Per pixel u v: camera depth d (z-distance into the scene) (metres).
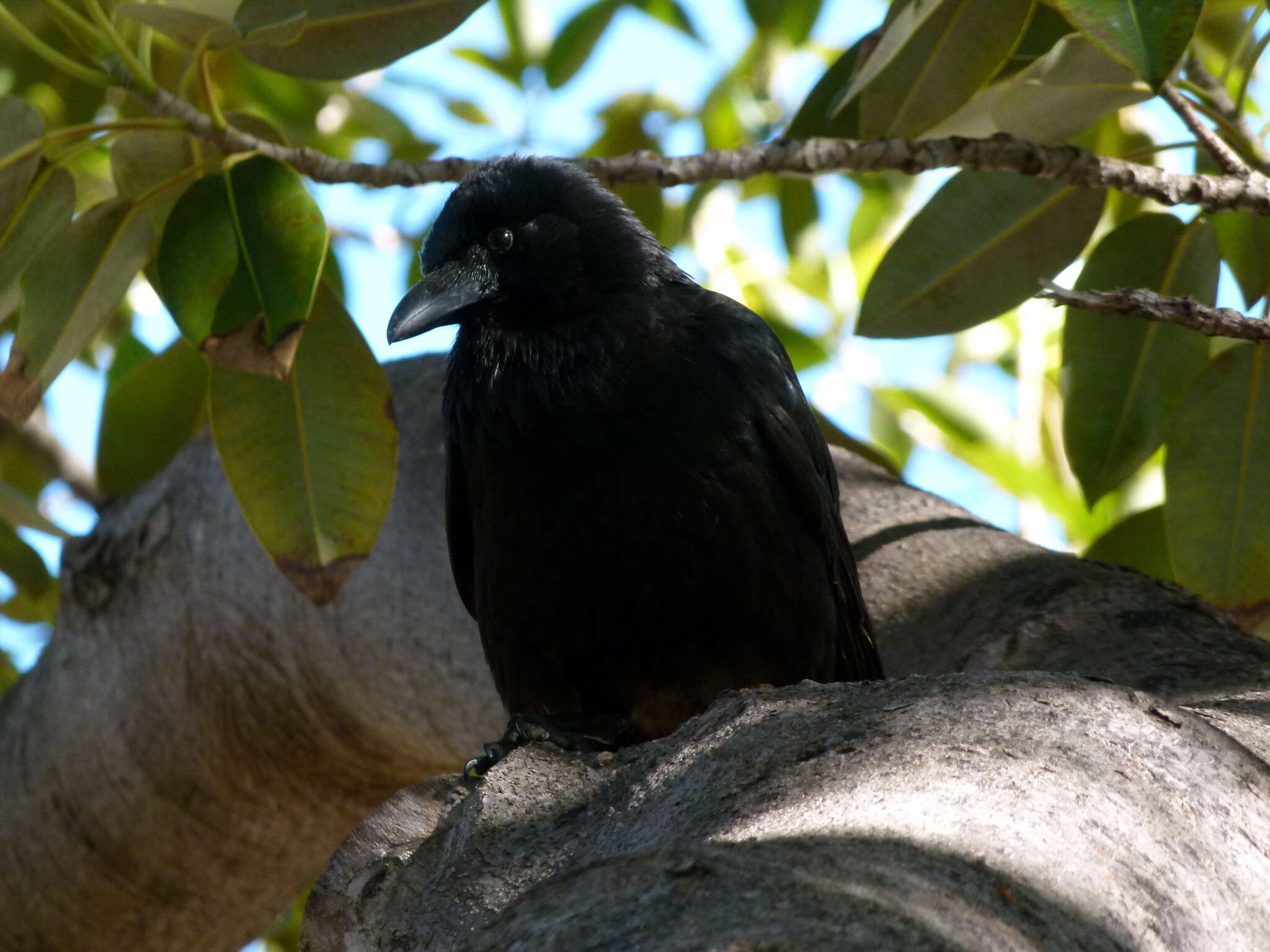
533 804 4.35
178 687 8.92
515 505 7.29
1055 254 7.84
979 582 7.51
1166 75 5.55
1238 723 4.60
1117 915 3.02
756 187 13.20
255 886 9.59
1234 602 7.91
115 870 9.26
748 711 4.18
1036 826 3.26
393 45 7.35
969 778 3.50
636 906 2.88
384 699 8.59
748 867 2.92
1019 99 7.13
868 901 2.75
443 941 4.01
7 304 7.70
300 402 7.88
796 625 7.32
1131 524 9.13
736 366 7.36
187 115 7.42
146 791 9.05
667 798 3.99
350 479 7.89
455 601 8.59
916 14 6.53
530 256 7.69
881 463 9.91
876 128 7.26
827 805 3.44
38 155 7.15
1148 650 6.34
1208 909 3.21
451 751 8.62
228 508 8.94
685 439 7.11
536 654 7.43
